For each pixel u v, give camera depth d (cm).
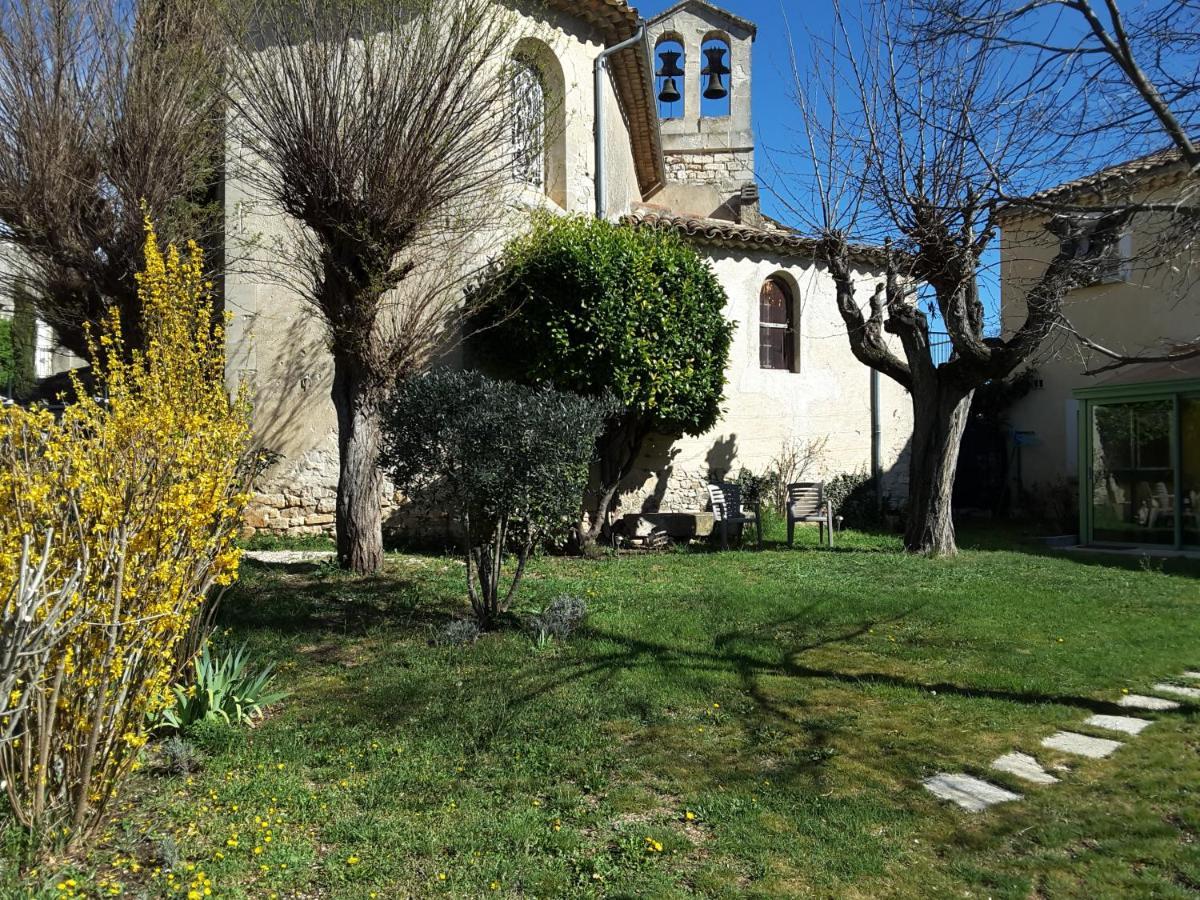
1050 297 689
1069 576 978
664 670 582
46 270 909
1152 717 514
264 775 414
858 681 574
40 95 815
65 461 344
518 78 967
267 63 774
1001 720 504
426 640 652
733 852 354
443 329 1040
